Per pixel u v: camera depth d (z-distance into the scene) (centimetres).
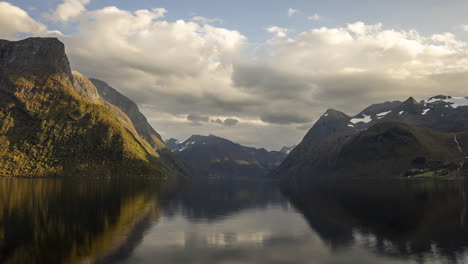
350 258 3788
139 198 10406
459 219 6325
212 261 3634
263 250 4141
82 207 7531
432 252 4012
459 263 3581
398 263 3597
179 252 3975
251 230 5503
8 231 4869
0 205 7481
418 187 16112
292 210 8200
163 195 12156
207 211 7894
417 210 7650
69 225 5397
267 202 10294
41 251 3866
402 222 6125
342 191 15012
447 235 4953
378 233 5181
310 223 6222
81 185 15825
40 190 11856
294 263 3600
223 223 6184
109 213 6831
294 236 5009
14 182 17088
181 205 8981
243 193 14775
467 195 11162
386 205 8744
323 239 4791
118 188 14738
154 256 3775
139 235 4853
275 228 5709
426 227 5606
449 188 14875
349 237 4922
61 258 3619
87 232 4919
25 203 7919
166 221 6231
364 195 12200
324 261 3675
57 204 7912
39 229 5041
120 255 3778
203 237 4859
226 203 9906
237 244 4456
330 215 7219
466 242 4512
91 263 3459
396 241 4619
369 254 3950
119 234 4872
